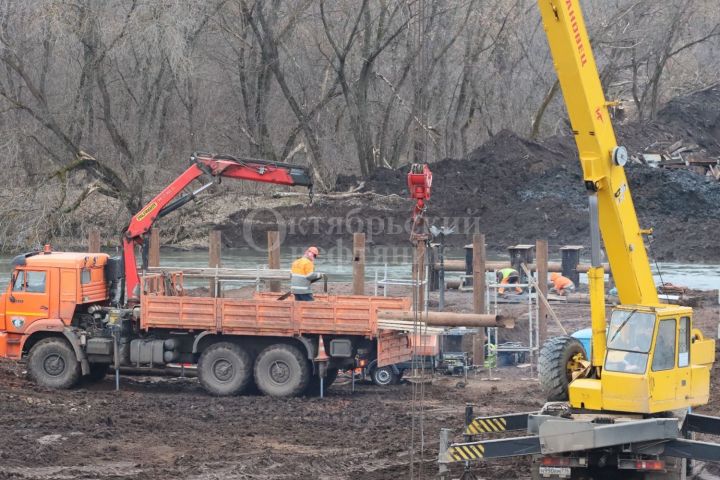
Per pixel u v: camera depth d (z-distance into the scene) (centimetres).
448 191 18800
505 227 17738
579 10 4491
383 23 19075
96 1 16288
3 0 16000
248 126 19462
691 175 18688
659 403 4453
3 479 4800
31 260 7275
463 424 6125
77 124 17100
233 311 7025
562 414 4597
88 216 16812
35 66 17312
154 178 17575
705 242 16162
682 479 4519
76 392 7062
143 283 7369
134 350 7206
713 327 9400
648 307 4516
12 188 16212
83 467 5097
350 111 19775
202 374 7088
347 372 7744
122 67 18038
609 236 4712
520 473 5106
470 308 9994
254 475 5009
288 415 6369
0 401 6431
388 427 6059
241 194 18100
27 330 7250
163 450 5488
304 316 6950
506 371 8212
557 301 10612
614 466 4612
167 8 16212
